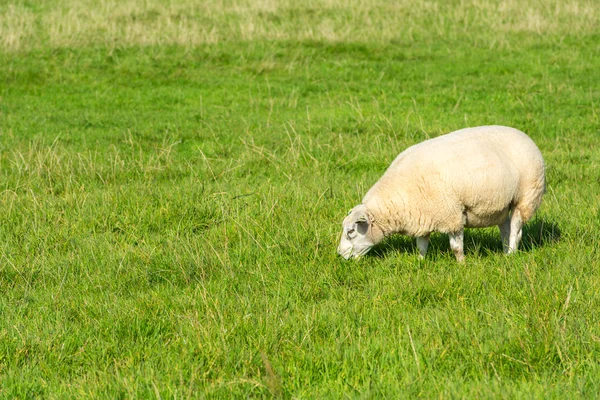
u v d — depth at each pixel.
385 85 38.19
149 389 11.16
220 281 15.79
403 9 52.47
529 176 16.00
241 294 15.20
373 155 25.67
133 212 20.22
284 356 12.27
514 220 16.42
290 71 41.12
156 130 30.92
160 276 16.28
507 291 13.98
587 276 14.70
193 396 11.05
